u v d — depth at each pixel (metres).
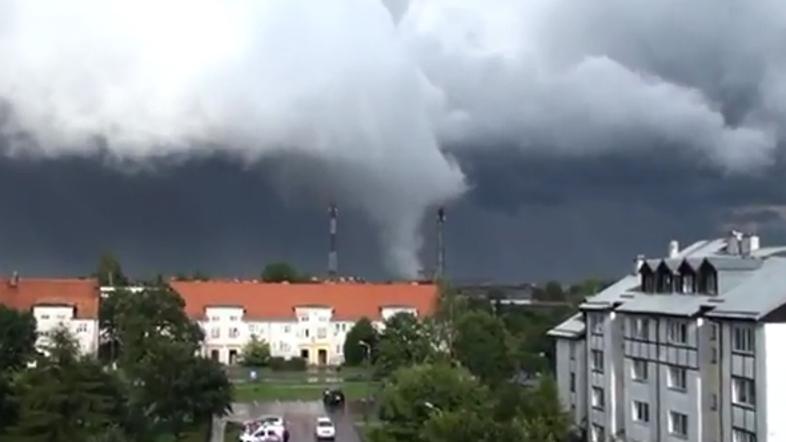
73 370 85.19
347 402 147.62
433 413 72.81
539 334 161.00
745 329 68.81
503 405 77.06
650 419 81.81
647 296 84.94
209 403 110.31
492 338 139.88
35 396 83.44
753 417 67.81
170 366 108.56
